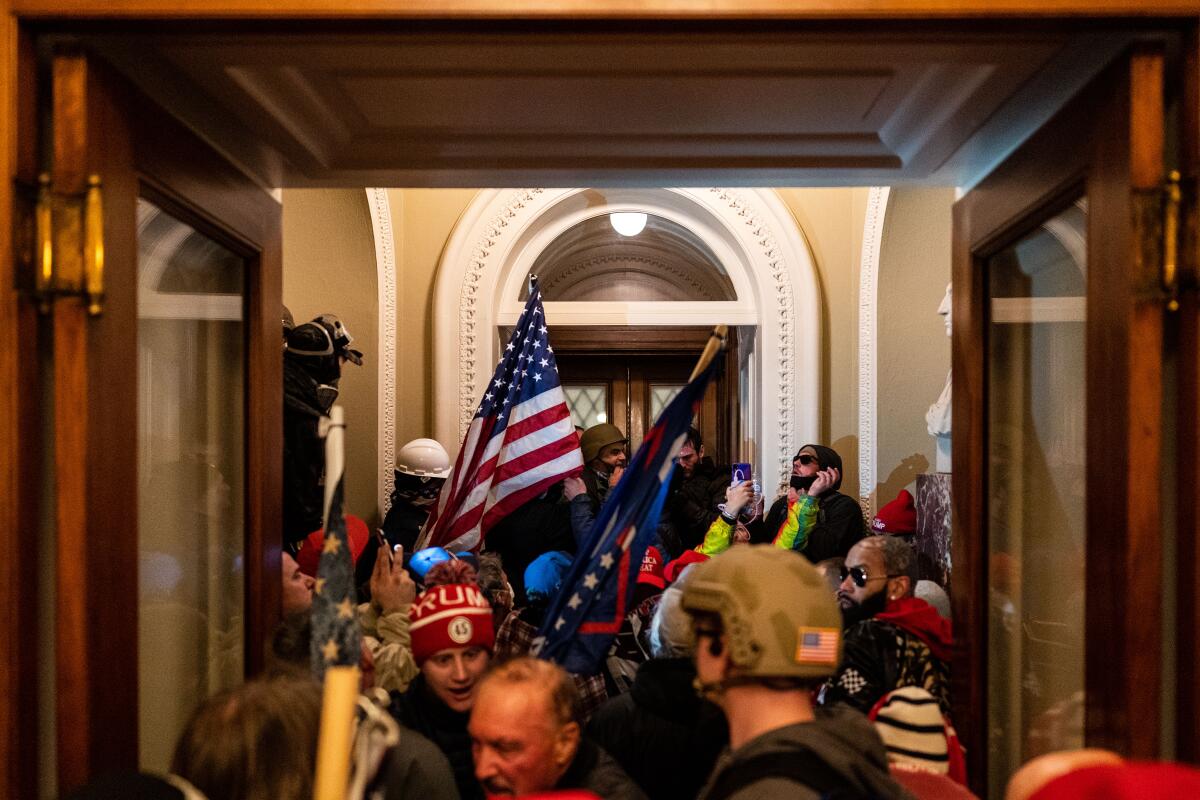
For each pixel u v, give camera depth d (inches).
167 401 71.3
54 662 55.1
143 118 59.0
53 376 54.8
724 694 48.9
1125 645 51.6
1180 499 52.4
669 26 56.7
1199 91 52.9
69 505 51.6
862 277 202.8
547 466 155.5
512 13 55.2
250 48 60.2
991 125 72.2
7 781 50.2
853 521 167.6
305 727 47.3
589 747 65.6
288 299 173.9
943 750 67.4
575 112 73.3
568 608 78.6
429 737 74.6
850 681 85.1
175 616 74.4
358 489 194.7
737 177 84.4
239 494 78.5
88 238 52.5
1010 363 78.6
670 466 79.9
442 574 80.4
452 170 82.9
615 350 249.6
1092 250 57.2
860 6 54.9
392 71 65.7
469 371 210.4
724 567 49.7
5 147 51.7
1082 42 58.2
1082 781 31.2
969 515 79.4
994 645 78.1
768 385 212.2
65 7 53.3
